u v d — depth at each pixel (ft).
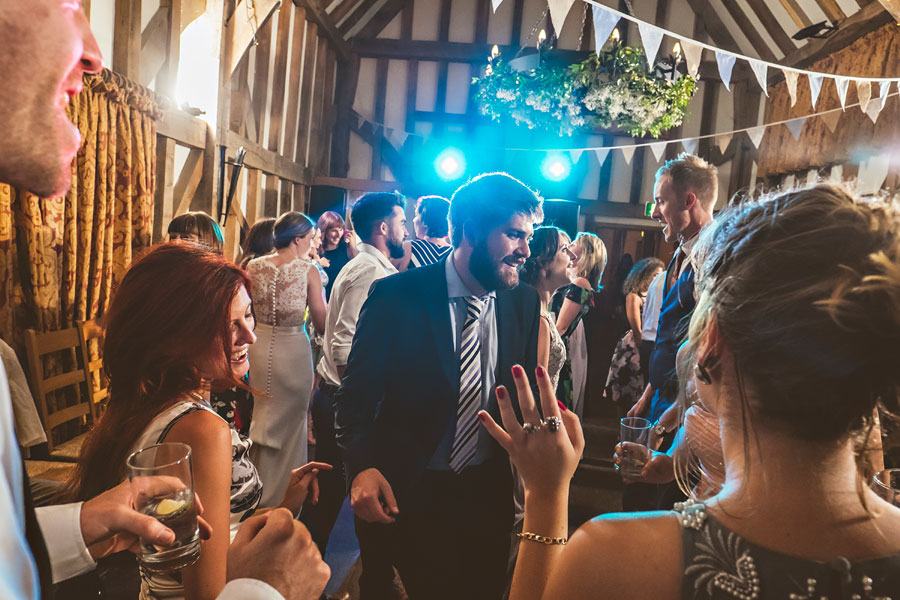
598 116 18.83
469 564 6.09
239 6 10.30
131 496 3.05
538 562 2.62
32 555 1.51
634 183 30.50
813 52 23.72
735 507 1.87
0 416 1.56
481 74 31.07
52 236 11.02
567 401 10.41
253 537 2.48
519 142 30.94
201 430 3.64
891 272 1.69
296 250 10.30
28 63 1.54
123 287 3.98
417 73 31.30
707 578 1.78
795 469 1.80
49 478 7.39
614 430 17.10
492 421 2.80
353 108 31.32
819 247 1.77
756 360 1.80
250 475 4.65
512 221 5.64
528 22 30.83
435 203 13.73
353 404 5.93
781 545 1.77
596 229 30.94
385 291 6.04
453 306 6.01
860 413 1.75
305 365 10.28
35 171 1.63
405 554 6.10
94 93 11.75
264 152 21.79
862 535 1.76
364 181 29.81
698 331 2.01
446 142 31.12
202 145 16.67
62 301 11.63
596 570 1.87
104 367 3.97
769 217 1.88
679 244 8.93
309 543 2.38
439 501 6.00
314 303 10.87
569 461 2.73
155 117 13.91
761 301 1.79
